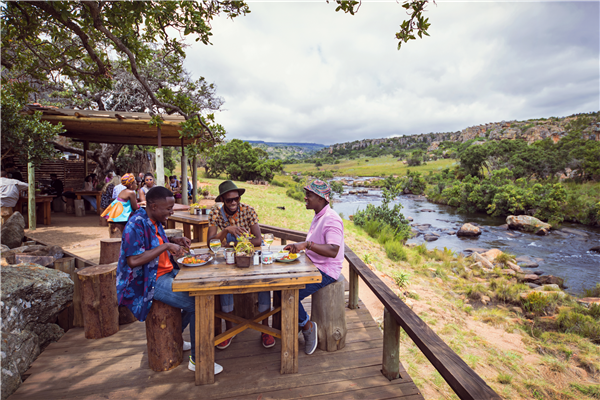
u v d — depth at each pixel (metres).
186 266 2.41
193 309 2.29
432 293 9.52
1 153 8.29
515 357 6.41
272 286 2.21
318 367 2.46
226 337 2.29
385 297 2.43
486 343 6.88
